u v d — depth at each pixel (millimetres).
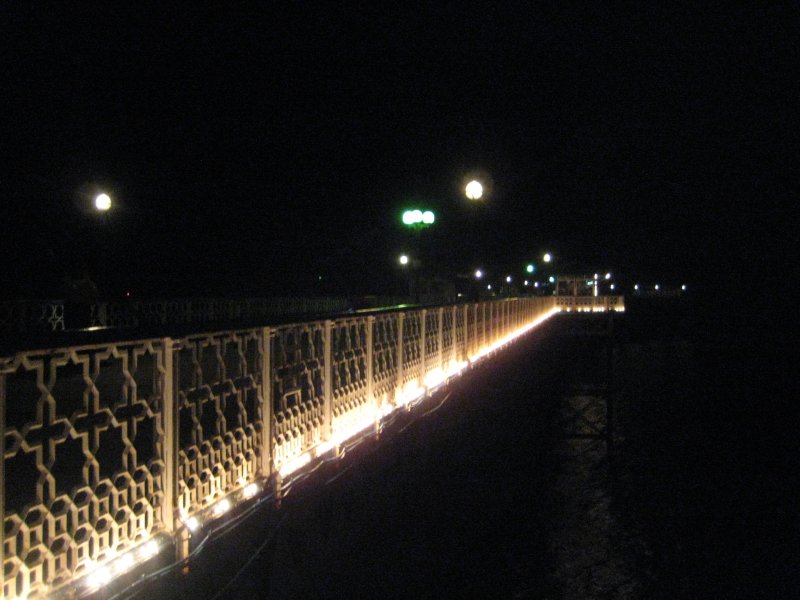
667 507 17266
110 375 7523
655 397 33844
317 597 5828
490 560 12148
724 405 31609
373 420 7418
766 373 33094
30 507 2881
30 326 15492
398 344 8539
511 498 15484
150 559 3518
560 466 21766
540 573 12023
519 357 21531
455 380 11852
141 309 18062
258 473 4797
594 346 38656
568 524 15242
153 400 3650
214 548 4062
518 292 51219
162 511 3711
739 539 14602
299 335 5473
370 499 7410
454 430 11742
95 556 3242
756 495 18234
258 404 4773
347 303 29062
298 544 5434
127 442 3453
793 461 22062
